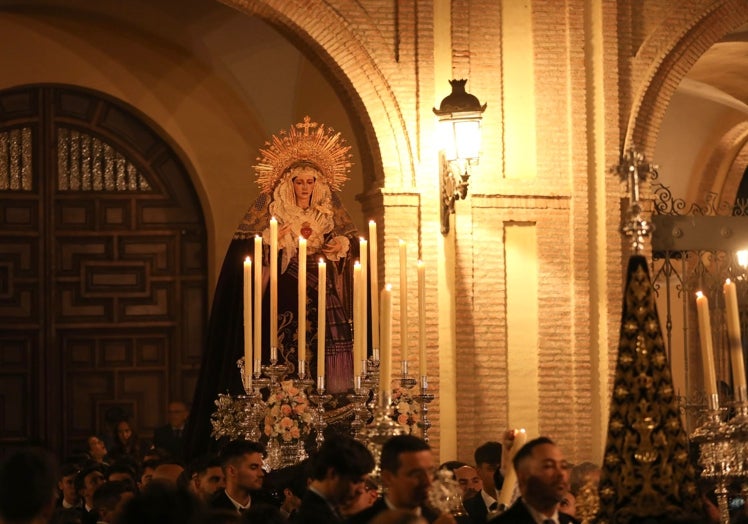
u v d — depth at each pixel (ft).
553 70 41.34
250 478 28.12
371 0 40.60
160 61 49.62
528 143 41.29
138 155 50.06
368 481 24.49
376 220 40.75
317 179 39.75
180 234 50.31
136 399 49.73
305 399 33.42
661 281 58.65
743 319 41.70
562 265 41.01
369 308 40.40
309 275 39.60
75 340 49.34
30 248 48.98
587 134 41.37
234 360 39.42
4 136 48.80
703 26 42.68
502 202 40.75
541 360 40.75
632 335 22.47
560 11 41.52
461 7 40.93
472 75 40.96
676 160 60.95
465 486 32.60
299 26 39.93
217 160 49.98
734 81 56.65
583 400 40.78
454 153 38.42
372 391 38.96
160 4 47.91
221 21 48.39
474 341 40.34
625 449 22.24
